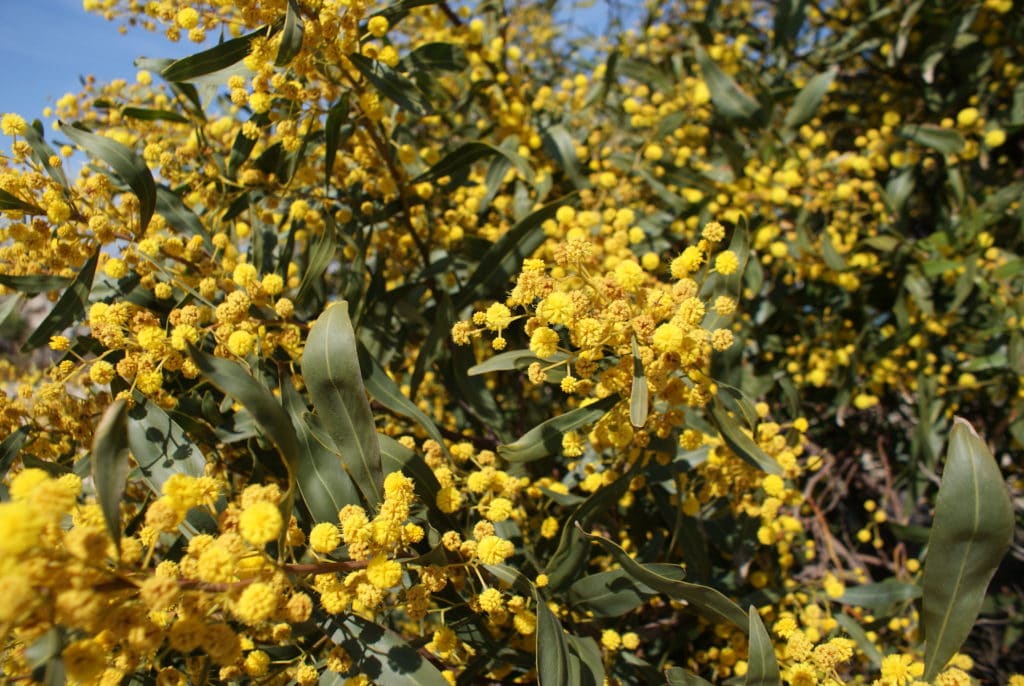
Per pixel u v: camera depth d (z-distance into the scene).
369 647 0.27
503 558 0.27
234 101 0.35
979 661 0.62
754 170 0.54
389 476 0.28
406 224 0.44
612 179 0.48
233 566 0.23
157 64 0.40
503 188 0.54
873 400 0.53
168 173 0.39
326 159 0.39
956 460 0.26
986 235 0.50
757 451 0.31
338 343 0.27
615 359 0.30
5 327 0.37
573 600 0.32
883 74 0.66
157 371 0.30
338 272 0.57
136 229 0.34
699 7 0.78
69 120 0.44
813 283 0.59
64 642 0.23
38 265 0.34
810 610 0.38
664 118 0.54
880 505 0.71
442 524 0.31
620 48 0.59
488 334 0.43
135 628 0.22
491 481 0.32
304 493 0.29
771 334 0.61
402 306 0.43
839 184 0.53
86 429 0.32
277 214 0.45
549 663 0.27
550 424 0.30
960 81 0.63
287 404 0.31
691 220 0.52
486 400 0.39
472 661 0.32
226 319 0.30
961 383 0.53
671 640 0.42
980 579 0.26
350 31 0.34
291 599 0.24
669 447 0.34
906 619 0.43
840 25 0.69
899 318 0.54
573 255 0.28
